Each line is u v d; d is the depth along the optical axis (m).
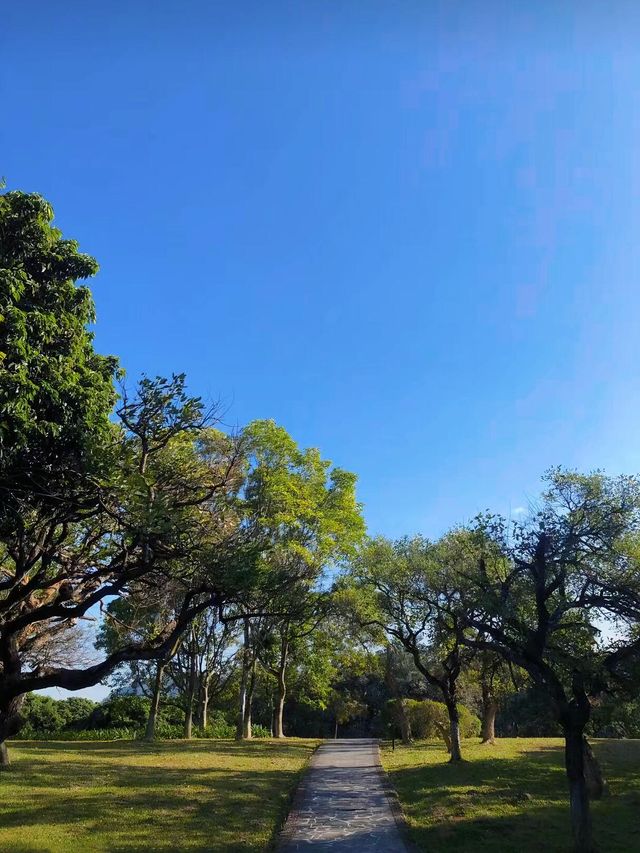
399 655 38.91
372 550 27.55
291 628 36.94
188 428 12.02
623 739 31.72
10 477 10.22
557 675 13.51
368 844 12.92
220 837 12.80
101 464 10.60
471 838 13.05
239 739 35.81
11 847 11.24
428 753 28.62
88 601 11.38
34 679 10.61
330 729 55.12
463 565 17.64
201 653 40.06
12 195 10.91
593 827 13.91
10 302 9.61
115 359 12.12
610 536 12.88
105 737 38.69
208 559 12.05
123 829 13.11
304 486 33.41
